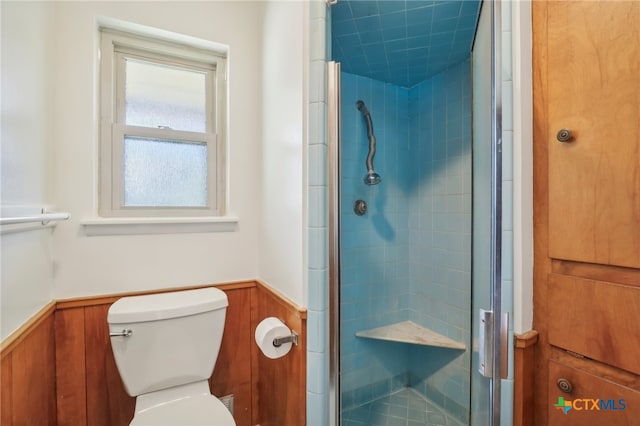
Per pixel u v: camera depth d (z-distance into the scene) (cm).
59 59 116
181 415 102
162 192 141
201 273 140
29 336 92
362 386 160
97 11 122
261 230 148
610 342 71
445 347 145
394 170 170
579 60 77
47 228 108
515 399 85
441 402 155
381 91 166
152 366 111
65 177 116
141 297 123
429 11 109
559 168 81
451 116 150
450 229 151
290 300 114
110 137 131
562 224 81
